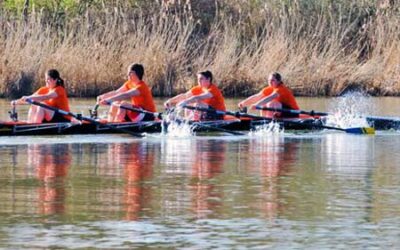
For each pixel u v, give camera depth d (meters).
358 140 60.59
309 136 63.25
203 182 40.94
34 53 93.06
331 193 38.56
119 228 31.86
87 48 94.56
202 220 33.16
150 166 45.97
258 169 45.31
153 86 96.06
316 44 101.00
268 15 104.50
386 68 103.56
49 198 36.72
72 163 46.72
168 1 99.81
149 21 102.50
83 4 107.94
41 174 42.78
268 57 98.88
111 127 61.94
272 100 67.69
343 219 33.50
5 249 29.05
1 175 42.34
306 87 99.75
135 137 60.97
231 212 34.53
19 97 92.00
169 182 40.84
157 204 35.81
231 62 98.06
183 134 63.34
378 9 105.75
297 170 45.09
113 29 95.06
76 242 29.95
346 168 46.00
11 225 32.09
